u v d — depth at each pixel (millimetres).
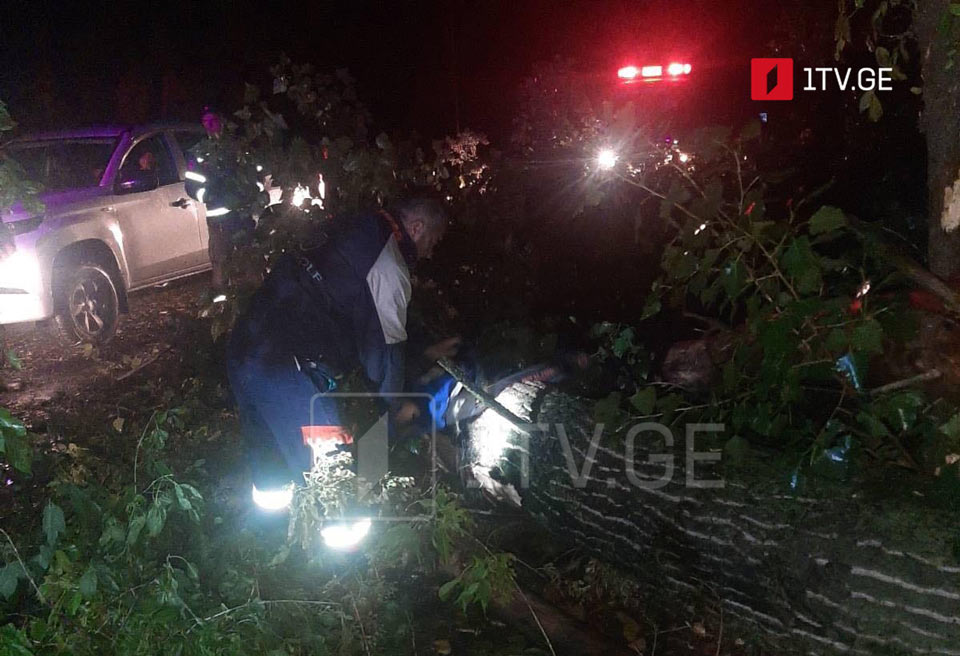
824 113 8461
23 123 15945
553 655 3297
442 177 5867
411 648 3400
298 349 3586
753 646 3164
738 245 3246
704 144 3346
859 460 3055
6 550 3195
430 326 5121
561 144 8820
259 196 5090
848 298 2982
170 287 9500
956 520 2711
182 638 2807
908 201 6352
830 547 2844
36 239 7191
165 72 17688
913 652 2684
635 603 3570
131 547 3111
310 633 3139
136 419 5758
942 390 3084
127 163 8250
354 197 5246
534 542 4031
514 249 6129
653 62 9367
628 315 5949
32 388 6719
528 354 4574
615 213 6328
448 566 3826
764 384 3031
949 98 3047
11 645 2574
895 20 5023
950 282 3137
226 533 3863
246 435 3799
